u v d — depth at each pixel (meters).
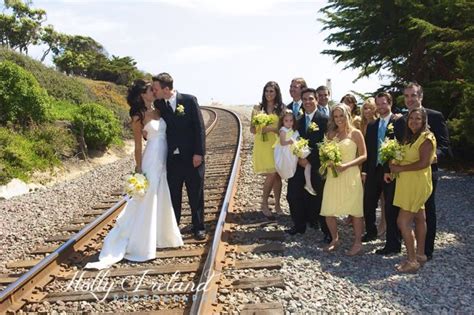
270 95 7.38
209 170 11.81
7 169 11.70
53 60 41.59
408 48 13.12
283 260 5.57
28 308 4.73
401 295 4.65
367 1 13.16
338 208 5.95
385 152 5.46
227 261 5.57
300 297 4.57
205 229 7.02
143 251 5.96
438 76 12.90
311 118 6.85
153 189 6.17
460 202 8.52
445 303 4.43
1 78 13.97
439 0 12.19
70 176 13.91
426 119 5.42
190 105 6.66
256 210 7.88
